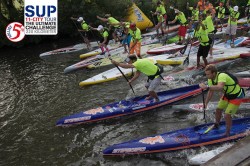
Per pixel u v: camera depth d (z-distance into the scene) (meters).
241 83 9.10
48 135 8.03
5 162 7.06
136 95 9.92
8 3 18.38
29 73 13.33
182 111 8.52
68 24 19.14
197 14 16.41
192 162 6.13
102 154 6.94
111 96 10.05
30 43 18.69
